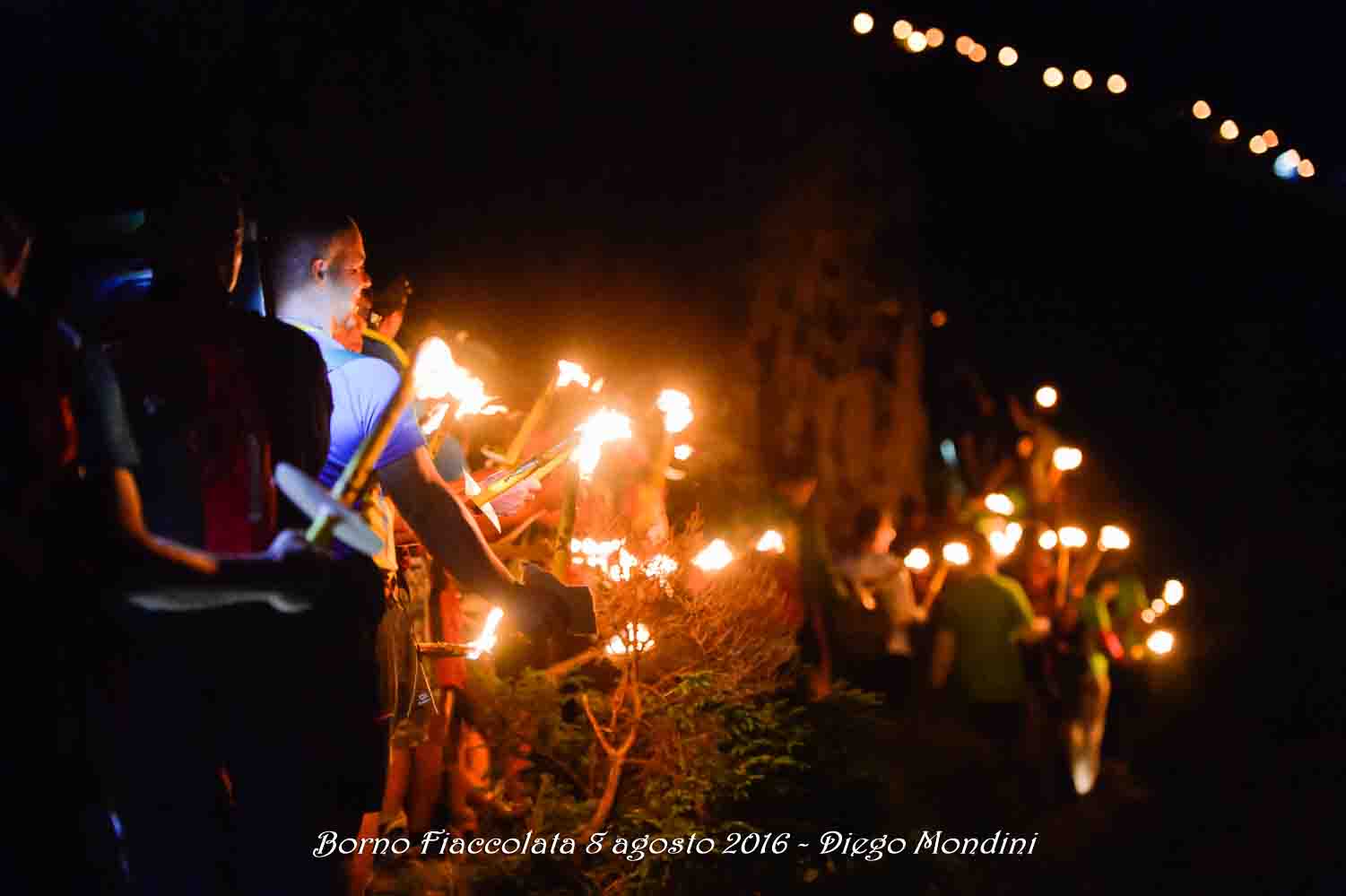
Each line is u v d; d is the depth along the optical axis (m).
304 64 9.67
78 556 2.50
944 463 17.84
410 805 5.06
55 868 2.42
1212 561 21.30
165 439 3.06
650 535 5.75
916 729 9.88
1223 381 24.12
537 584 3.67
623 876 5.13
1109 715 10.77
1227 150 16.44
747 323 15.69
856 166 17.38
